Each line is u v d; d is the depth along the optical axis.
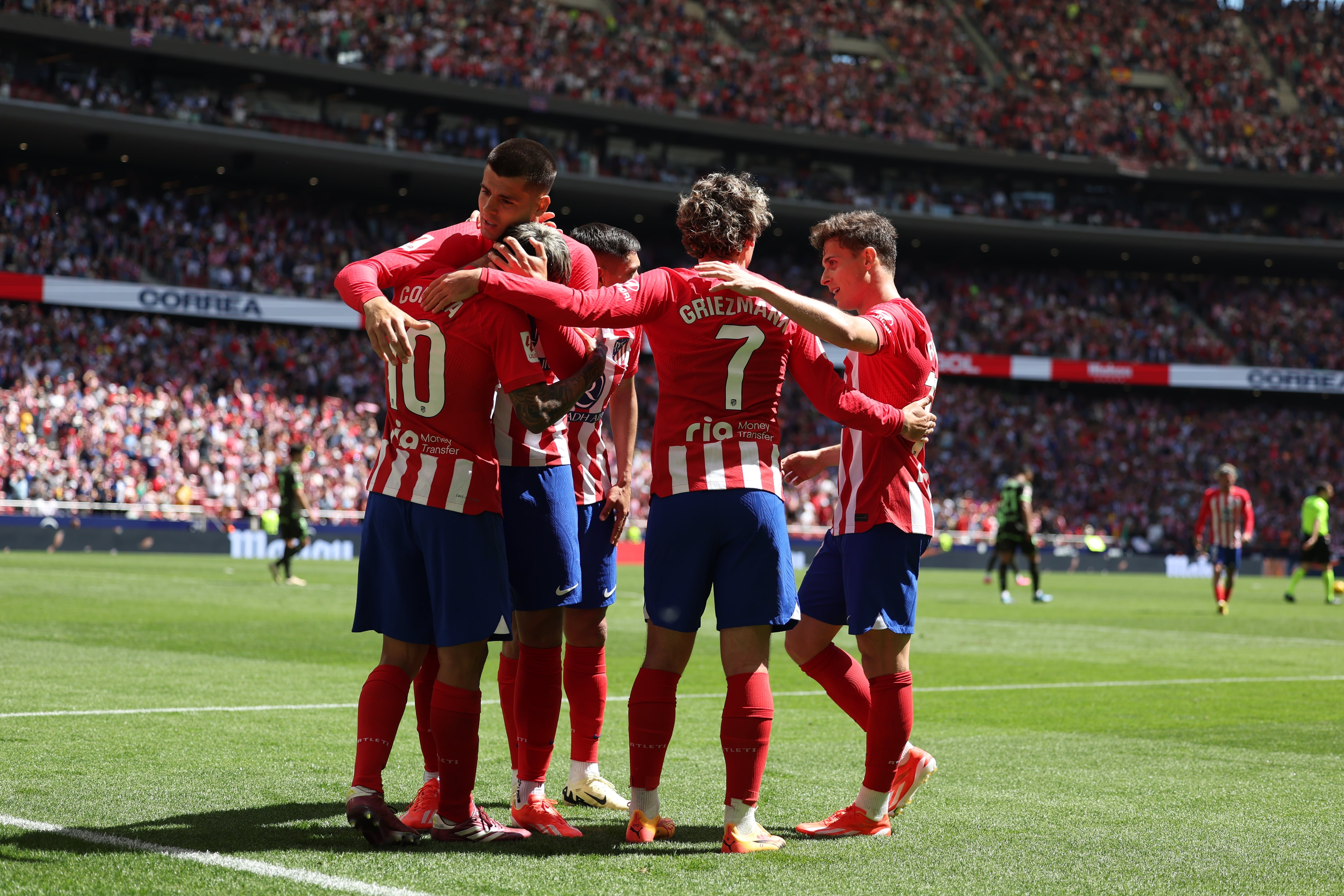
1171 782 7.84
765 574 6.03
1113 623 23.38
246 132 51.16
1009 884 5.30
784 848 5.98
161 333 51.34
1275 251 66.81
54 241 50.88
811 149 63.69
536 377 5.84
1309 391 67.88
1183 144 71.12
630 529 52.88
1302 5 78.88
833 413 6.20
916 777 6.68
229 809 6.39
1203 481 67.19
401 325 5.70
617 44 62.66
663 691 6.11
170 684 11.28
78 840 5.64
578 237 7.57
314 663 13.34
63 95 49.09
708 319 6.03
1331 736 9.80
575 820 6.66
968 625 22.16
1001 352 67.50
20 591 22.88
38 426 44.88
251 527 47.00
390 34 56.72
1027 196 68.75
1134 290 72.12
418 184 57.84
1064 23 74.12
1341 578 62.06
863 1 70.81
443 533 5.86
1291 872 5.59
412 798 6.91
